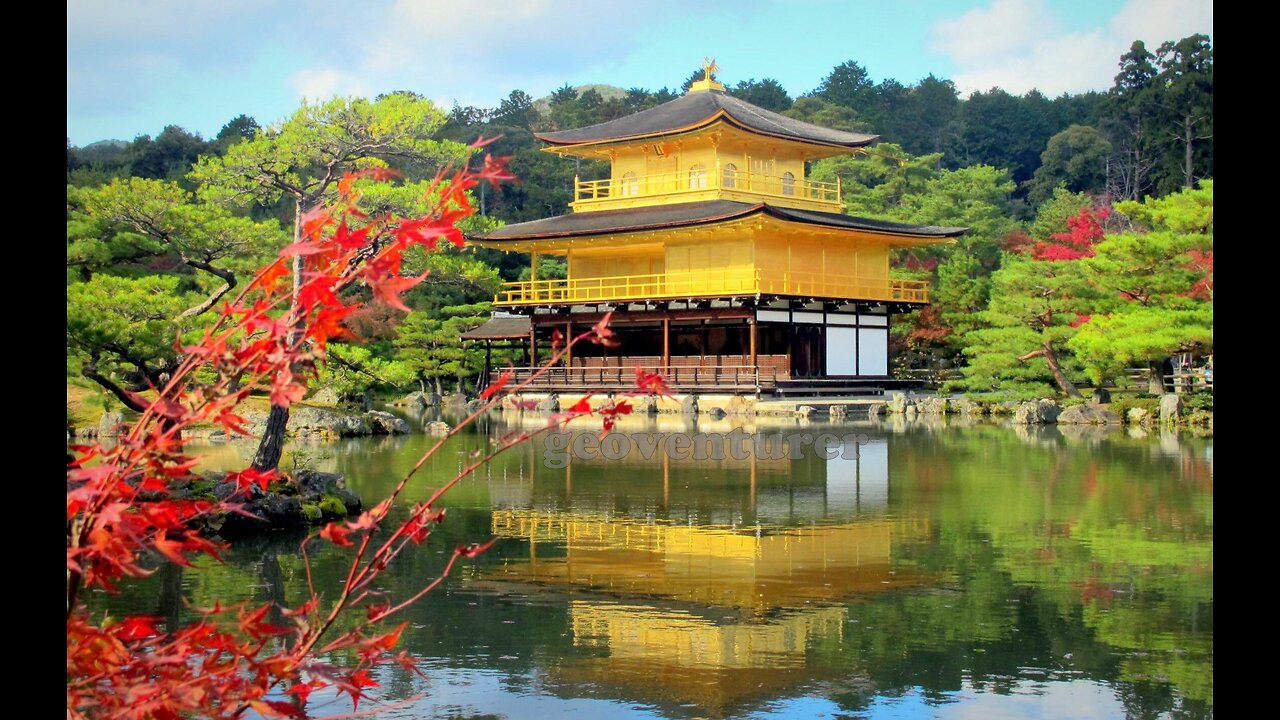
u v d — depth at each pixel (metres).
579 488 29.16
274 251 28.67
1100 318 45.94
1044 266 53.03
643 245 66.38
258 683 5.72
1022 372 54.81
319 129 29.08
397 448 39.94
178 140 84.44
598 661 13.51
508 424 53.31
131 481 6.13
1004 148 125.31
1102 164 102.00
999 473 31.36
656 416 56.56
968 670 13.20
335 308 5.60
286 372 5.46
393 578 18.02
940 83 137.75
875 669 13.20
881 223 67.75
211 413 5.46
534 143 116.19
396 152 30.47
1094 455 35.66
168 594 16.61
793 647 14.09
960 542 20.97
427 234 5.46
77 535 5.13
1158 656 13.70
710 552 20.14
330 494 24.02
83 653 5.30
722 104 68.88
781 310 61.19
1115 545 20.50
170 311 25.67
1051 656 13.71
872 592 17.03
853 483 29.70
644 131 66.50
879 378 65.44
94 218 26.91
